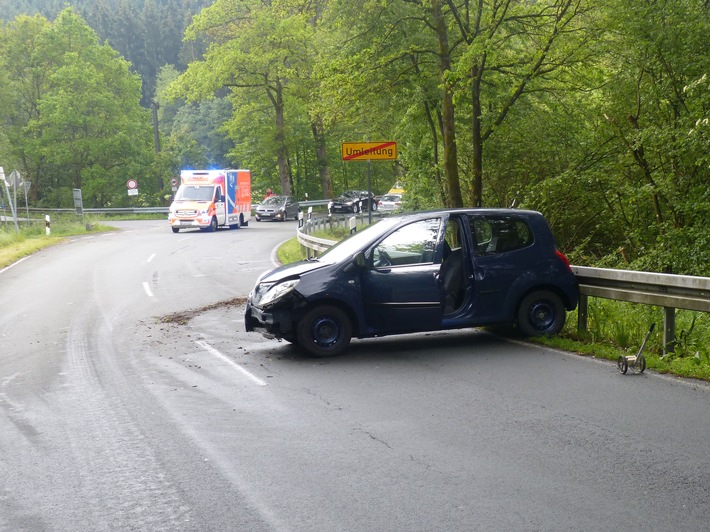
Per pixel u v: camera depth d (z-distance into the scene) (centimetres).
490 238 1073
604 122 1775
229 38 5866
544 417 719
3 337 1283
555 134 1980
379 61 2069
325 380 898
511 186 2111
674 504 508
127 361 1053
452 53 2098
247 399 823
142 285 1942
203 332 1275
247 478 578
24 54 6794
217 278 2062
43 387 910
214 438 683
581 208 1908
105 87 6719
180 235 3900
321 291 1011
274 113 6362
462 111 2245
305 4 2286
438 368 942
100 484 575
